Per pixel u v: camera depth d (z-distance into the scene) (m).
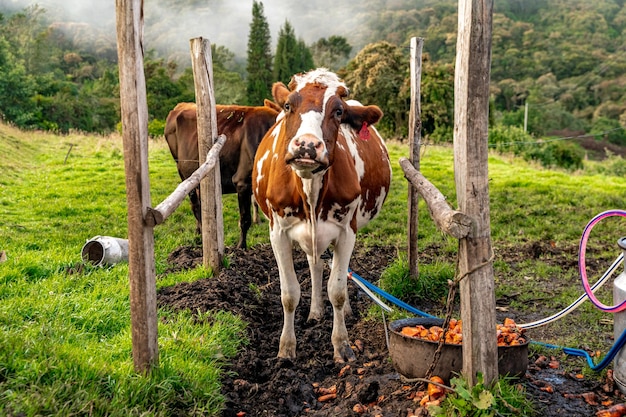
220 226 6.74
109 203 11.70
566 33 108.31
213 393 3.77
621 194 13.28
